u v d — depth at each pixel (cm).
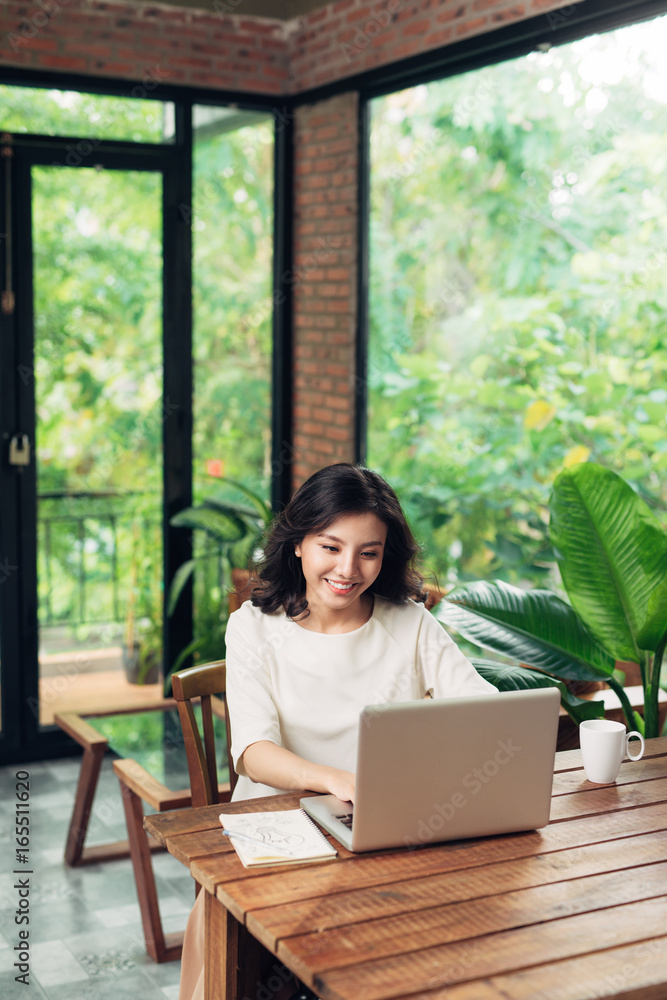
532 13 337
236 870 148
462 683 202
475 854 156
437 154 514
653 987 121
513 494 471
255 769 182
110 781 400
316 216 456
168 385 446
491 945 129
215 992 154
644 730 246
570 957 127
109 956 270
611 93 466
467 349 542
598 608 239
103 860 329
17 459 410
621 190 478
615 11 314
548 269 517
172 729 332
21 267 408
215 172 450
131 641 443
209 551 449
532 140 513
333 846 156
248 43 449
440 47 376
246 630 199
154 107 433
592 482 237
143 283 436
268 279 472
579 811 174
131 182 429
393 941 130
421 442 489
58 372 421
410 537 200
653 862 154
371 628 201
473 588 254
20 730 423
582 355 481
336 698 196
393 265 500
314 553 188
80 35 409
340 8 424
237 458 470
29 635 421
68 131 416
